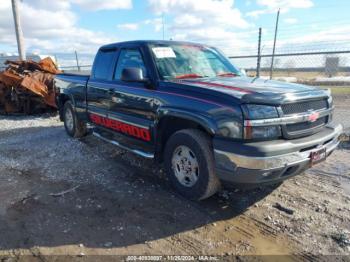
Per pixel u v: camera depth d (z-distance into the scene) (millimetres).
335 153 5602
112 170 4973
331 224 3393
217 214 3639
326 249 2990
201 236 3227
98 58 5680
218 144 3301
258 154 3078
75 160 5492
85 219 3541
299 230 3299
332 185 4344
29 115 10898
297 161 3293
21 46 17469
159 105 4000
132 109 4535
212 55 5098
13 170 5133
